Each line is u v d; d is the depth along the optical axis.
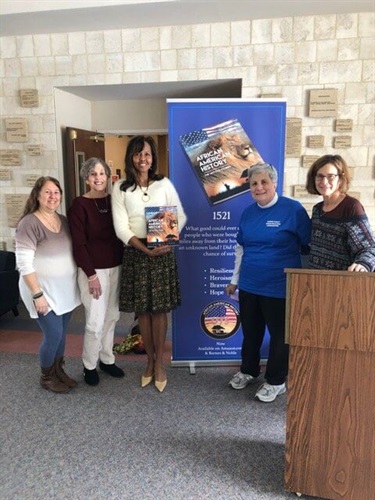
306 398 1.58
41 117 4.14
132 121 5.04
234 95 4.39
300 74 3.63
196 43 3.72
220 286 2.78
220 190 2.64
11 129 4.17
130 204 2.36
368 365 1.49
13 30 3.83
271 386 2.45
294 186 3.79
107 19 3.55
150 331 2.55
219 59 3.71
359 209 1.92
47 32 3.89
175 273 2.48
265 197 2.25
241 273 2.50
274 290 2.31
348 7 3.34
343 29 3.51
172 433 2.13
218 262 2.74
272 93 3.69
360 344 1.47
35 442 2.06
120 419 2.26
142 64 3.84
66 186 4.37
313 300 1.50
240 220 2.54
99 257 2.43
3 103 4.16
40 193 2.29
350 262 1.94
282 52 3.62
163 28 3.74
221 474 1.83
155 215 2.32
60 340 2.48
